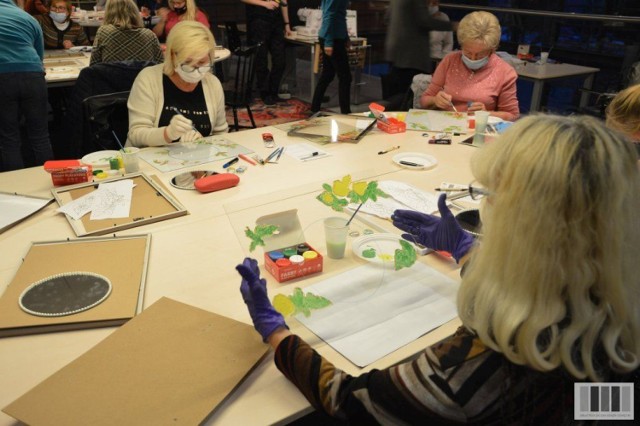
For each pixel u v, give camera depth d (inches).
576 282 25.1
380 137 92.6
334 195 60.8
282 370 35.4
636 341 27.0
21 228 57.6
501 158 27.0
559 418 26.8
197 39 82.4
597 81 164.1
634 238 25.7
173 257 51.8
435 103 111.5
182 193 67.4
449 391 26.6
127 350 38.1
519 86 183.0
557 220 24.8
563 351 25.1
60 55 156.4
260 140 89.3
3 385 35.6
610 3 152.9
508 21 182.7
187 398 33.9
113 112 95.4
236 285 47.4
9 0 107.5
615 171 24.5
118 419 32.2
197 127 92.5
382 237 55.3
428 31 123.6
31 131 117.1
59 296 44.3
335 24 172.1
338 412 31.3
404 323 42.4
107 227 56.9
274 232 52.9
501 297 26.2
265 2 199.9
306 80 257.9
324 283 47.5
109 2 131.5
